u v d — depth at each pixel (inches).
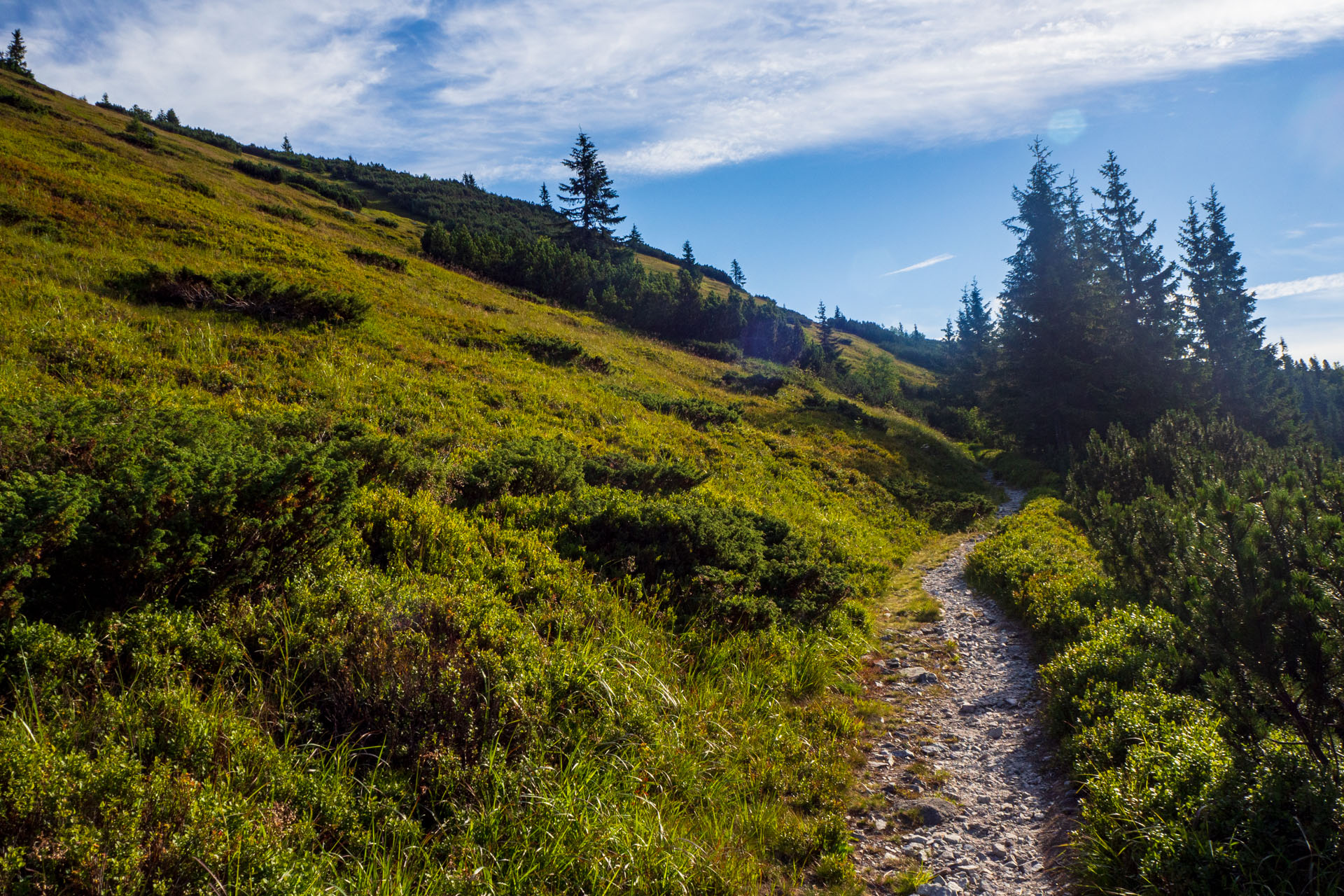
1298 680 150.9
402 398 587.5
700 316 2004.2
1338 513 174.2
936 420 2127.2
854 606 395.9
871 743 239.9
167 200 1090.7
